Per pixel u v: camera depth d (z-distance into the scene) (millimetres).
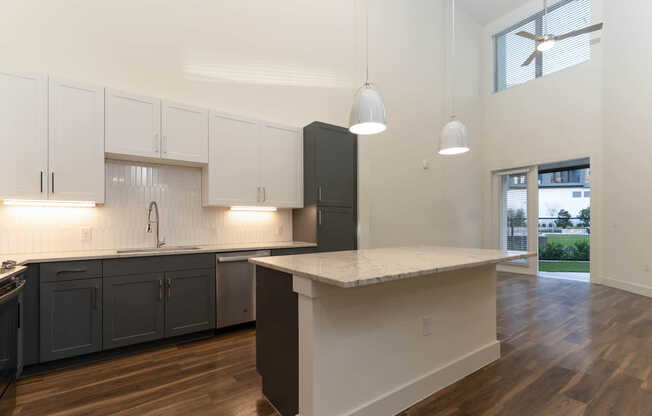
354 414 1651
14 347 1833
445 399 1959
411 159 5504
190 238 3379
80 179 2559
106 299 2426
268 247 3303
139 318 2559
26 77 2377
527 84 6223
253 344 2777
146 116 2863
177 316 2736
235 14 3695
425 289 2051
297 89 4145
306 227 3859
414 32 5633
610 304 4016
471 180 6637
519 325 3256
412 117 5551
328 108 4434
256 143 3535
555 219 10367
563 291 4762
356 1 4812
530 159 6145
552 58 5988
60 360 2303
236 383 2109
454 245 6199
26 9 2643
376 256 2199
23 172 2350
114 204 2971
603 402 1893
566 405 1866
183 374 2225
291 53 4113
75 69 2824
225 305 3002
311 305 1524
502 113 6613
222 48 3596
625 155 4777
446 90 6180
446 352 2164
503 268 6684
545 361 2453
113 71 2990
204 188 3365
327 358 1569
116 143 2713
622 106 4820
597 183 5258
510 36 6672
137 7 3127
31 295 2156
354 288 1688
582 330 3102
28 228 2598
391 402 1807
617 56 4902
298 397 1638
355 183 4602
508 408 1849
